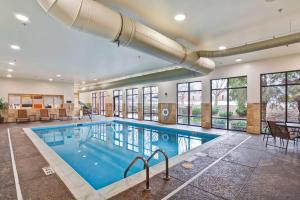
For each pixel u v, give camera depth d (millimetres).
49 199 2180
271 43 3363
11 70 7953
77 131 8680
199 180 2664
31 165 3289
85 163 4477
